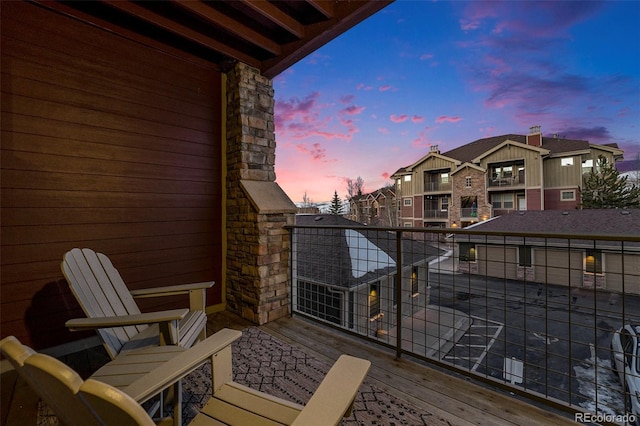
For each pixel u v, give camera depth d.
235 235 3.37
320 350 2.43
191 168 3.23
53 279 2.38
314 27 2.87
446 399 1.78
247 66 3.37
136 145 2.83
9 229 2.19
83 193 2.53
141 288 2.85
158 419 1.46
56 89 2.40
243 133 3.30
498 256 8.31
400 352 2.29
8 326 2.19
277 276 3.22
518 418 1.61
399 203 19.25
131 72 2.81
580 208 14.67
